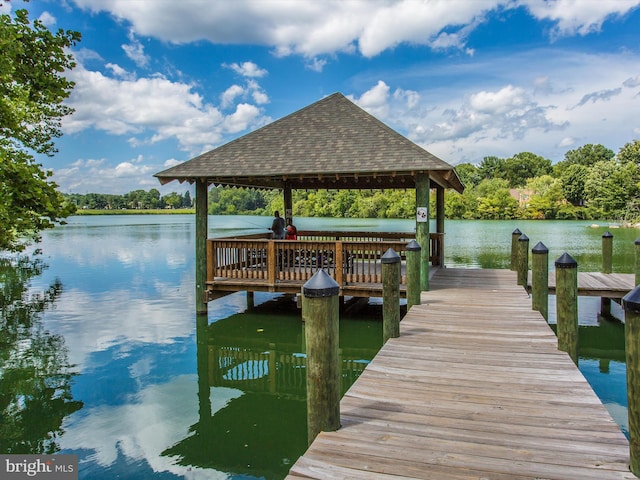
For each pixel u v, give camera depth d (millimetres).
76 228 45844
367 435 2902
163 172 9164
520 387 3699
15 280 15336
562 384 3752
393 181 11609
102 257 21609
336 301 3010
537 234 31312
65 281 15086
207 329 9008
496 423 3051
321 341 2938
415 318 6152
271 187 12078
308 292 2947
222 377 6555
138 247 26250
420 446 2752
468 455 2639
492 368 4164
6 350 7781
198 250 9461
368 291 8367
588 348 7871
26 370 6777
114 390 6031
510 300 7387
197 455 4359
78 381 6340
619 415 5129
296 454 4391
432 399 3479
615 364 7020
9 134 7012
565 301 4621
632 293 2346
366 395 3570
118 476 3979
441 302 7246
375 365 4285
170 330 9008
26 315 10359
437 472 2467
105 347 7930
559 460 2562
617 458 2566
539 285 6508
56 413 5305
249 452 4430
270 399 5793
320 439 2854
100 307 11164
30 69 7621
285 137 9875
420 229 8328
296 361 7270
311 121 10273
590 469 2457
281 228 10820
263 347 7941
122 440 4668
